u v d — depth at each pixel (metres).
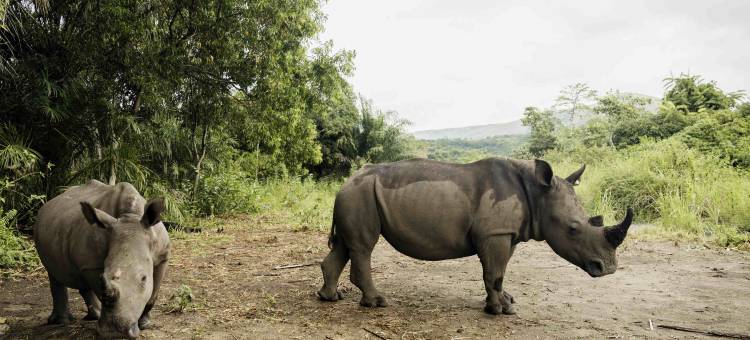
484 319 5.32
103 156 11.12
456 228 5.39
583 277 7.27
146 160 13.47
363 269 5.64
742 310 5.66
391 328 5.00
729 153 16.61
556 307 5.79
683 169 14.48
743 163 16.17
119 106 11.73
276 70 12.45
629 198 13.99
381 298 5.72
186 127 14.23
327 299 5.91
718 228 10.95
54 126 10.43
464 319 5.31
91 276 4.09
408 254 5.68
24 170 9.68
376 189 5.50
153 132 12.92
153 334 4.75
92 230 4.04
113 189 4.43
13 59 10.04
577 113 39.56
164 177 14.01
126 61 10.72
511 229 5.34
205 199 14.44
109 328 3.33
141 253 3.65
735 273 7.45
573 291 6.50
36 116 10.28
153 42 11.12
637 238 10.38
